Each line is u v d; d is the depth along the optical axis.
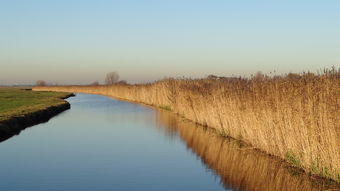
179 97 42.12
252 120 21.42
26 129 31.45
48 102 58.31
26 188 14.78
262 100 19.91
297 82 17.12
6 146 23.55
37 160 19.69
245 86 23.69
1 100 63.59
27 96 81.06
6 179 16.08
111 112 48.25
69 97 95.75
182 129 31.00
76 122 36.91
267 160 18.94
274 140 19.27
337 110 14.30
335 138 14.31
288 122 17.53
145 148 22.94
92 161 19.47
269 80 20.09
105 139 26.42
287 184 14.80
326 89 15.02
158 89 56.69
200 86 34.56
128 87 84.25
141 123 35.72
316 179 15.22
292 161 17.58
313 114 15.47
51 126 33.66
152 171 17.36
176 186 14.95
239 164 18.36
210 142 24.38
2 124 28.11
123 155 20.91
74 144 24.28
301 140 16.42
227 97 25.47
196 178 16.06
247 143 22.89
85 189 14.59
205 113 31.78
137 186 14.96
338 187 14.03
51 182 15.60
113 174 16.88
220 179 15.93
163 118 40.00
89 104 65.81
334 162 14.48
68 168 17.95
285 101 17.73
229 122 25.39
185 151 21.91
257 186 14.73
